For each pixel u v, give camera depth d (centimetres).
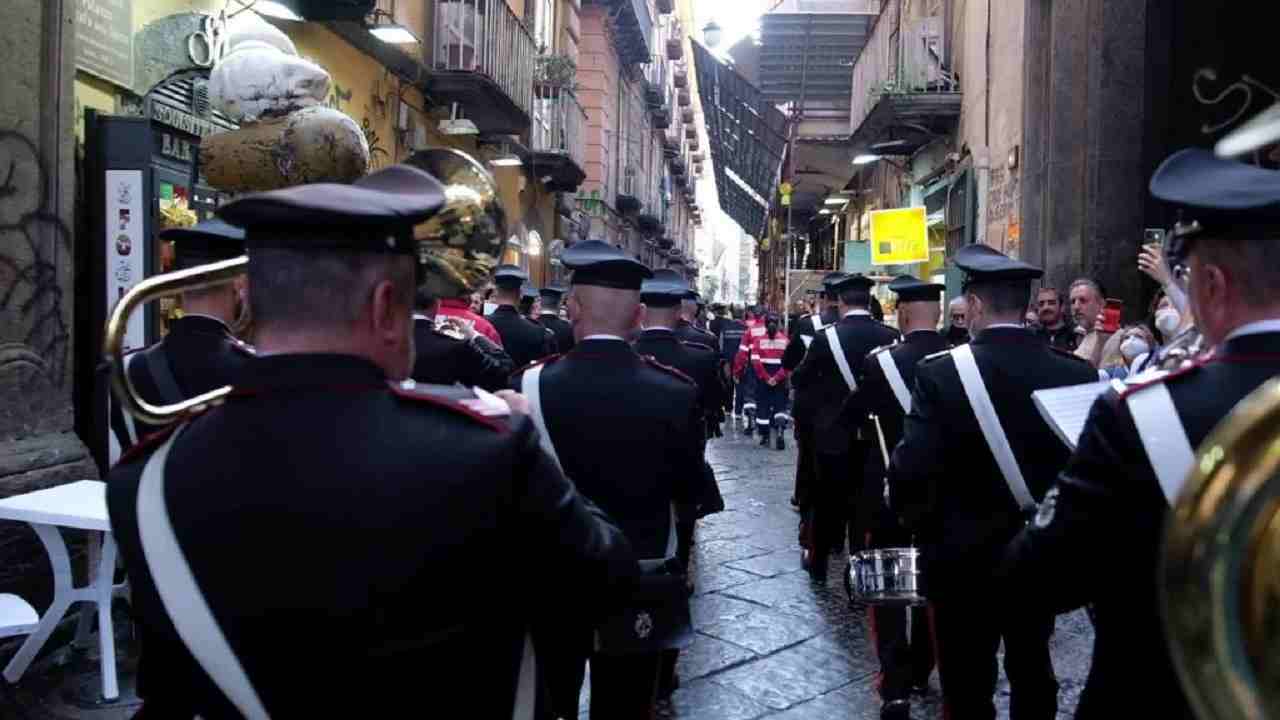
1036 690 324
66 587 429
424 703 130
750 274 10725
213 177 470
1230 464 104
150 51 647
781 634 548
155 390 320
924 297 487
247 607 128
